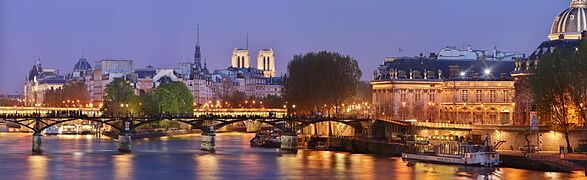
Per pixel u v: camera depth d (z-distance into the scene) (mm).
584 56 199750
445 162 199375
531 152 197750
